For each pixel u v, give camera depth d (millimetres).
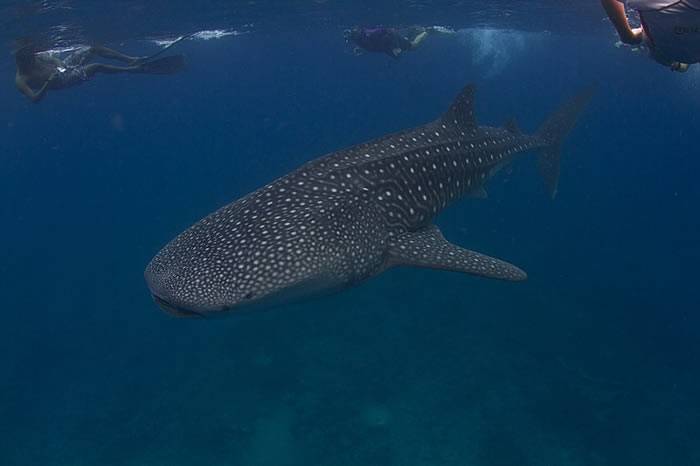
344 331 12586
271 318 13359
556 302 13805
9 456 9906
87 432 10289
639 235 20703
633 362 11039
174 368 11984
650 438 8836
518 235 20172
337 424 9523
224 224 4578
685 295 14703
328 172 5152
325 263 4332
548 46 44406
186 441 9547
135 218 35938
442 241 5508
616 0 3418
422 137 6234
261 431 9547
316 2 20656
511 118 8758
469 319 12883
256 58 53375
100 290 18719
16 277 21609
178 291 3906
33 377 12648
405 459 8648
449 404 9852
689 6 3004
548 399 9875
